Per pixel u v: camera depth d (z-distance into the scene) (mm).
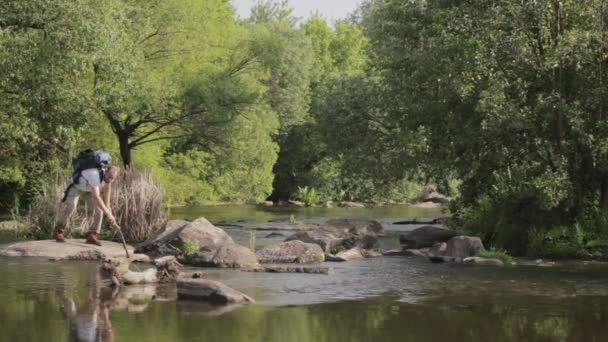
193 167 42562
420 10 26203
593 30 18484
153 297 11797
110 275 13008
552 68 18719
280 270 14805
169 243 16703
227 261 15523
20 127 23688
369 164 33438
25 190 29219
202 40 35375
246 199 52438
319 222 30156
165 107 32469
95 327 9656
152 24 33656
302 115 57062
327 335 9422
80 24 22688
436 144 24172
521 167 19328
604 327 9953
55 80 23422
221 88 33875
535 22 19250
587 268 15656
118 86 26172
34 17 22469
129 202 19672
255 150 37594
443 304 11438
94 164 16312
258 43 39031
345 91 39219
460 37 20875
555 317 10547
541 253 17984
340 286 13047
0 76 22188
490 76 19438
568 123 18469
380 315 10617
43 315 10320
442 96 22281
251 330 9609
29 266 14844
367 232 20562
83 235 19453
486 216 20375
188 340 9070
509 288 12938
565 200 18547
